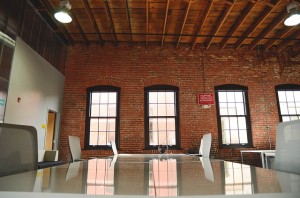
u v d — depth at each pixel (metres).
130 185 0.74
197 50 7.25
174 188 0.68
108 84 6.90
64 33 6.48
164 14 5.83
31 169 1.49
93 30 6.63
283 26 6.34
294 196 0.61
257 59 7.25
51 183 0.79
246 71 7.14
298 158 1.41
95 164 1.77
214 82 7.01
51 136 6.57
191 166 1.58
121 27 6.45
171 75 7.02
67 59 7.12
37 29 5.43
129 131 6.57
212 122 6.68
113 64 7.07
